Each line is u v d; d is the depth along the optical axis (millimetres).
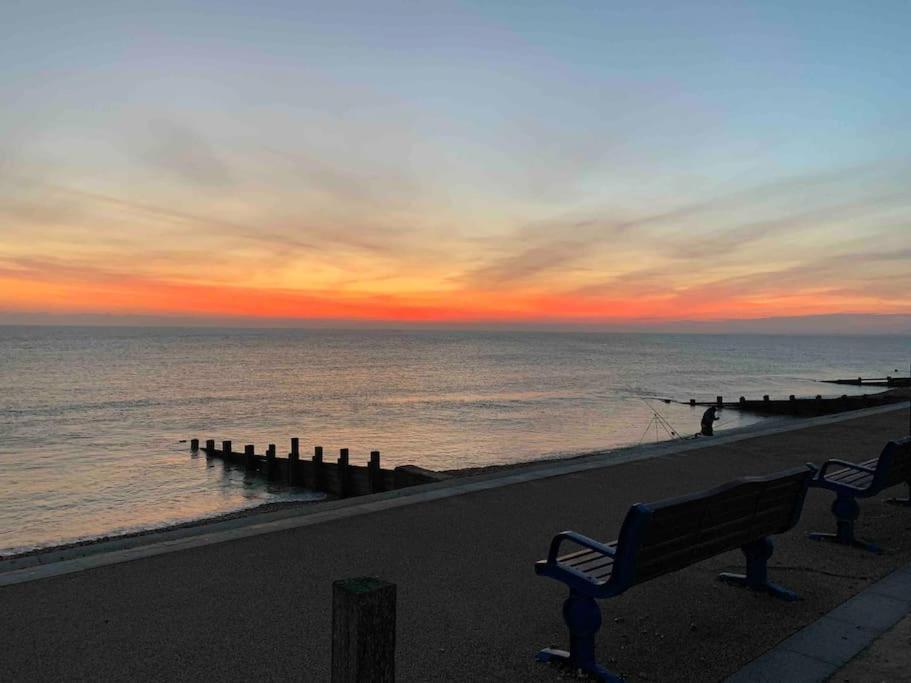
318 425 37312
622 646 3859
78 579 4977
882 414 17203
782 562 5395
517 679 3434
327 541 6000
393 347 190625
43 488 20969
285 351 154500
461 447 28594
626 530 3172
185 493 20656
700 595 4676
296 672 3508
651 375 83812
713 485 8516
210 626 4125
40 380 70438
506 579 5031
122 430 35625
